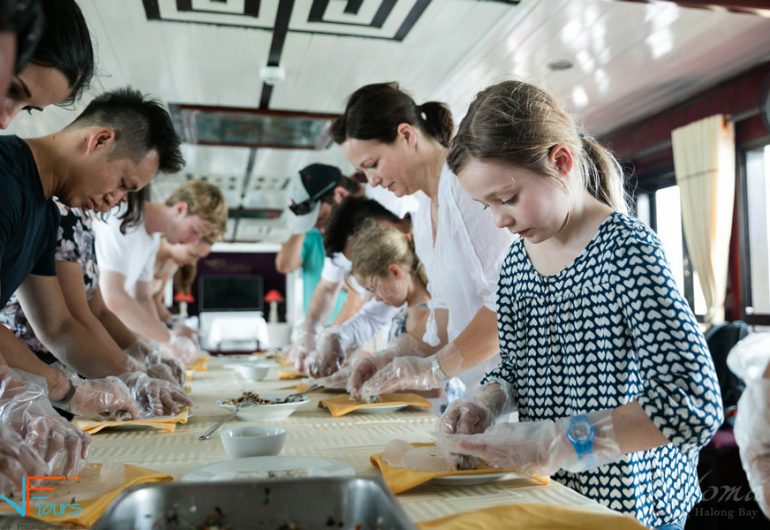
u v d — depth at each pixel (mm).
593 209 1103
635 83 3850
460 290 1789
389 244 2338
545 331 1162
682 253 4504
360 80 3578
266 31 2908
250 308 13922
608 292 1013
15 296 1885
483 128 1020
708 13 2934
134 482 901
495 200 1055
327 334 2635
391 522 694
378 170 1795
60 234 1912
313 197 3146
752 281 3941
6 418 1003
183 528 742
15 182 1142
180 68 3389
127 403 1438
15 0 463
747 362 811
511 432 981
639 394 908
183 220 3145
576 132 1103
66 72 986
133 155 1300
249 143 4801
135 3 2625
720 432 2883
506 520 734
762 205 3938
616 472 1017
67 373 1577
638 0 2504
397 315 2646
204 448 1216
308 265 4672
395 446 1090
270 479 766
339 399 1781
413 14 2707
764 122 3572
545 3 2746
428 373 1623
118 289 3039
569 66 3523
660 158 4531
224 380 2551
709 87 3938
